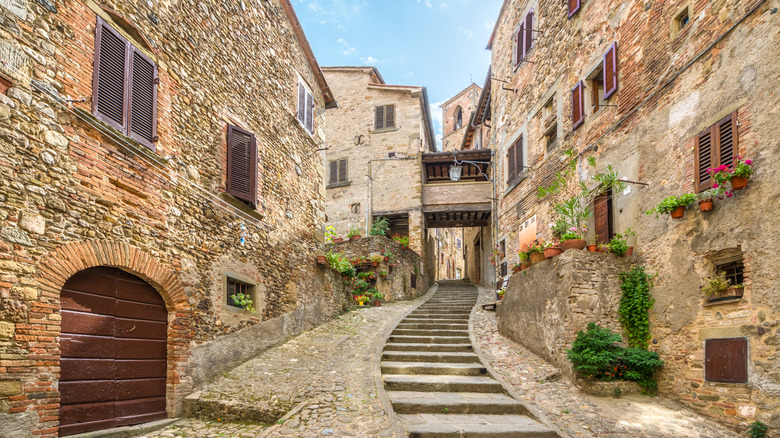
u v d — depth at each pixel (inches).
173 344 252.7
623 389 263.1
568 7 402.0
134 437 216.2
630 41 311.7
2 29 175.6
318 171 468.4
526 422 232.8
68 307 202.2
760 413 197.2
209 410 248.2
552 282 313.7
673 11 272.2
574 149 377.7
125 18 233.3
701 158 240.5
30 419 173.8
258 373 294.5
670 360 254.8
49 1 195.3
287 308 378.3
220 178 306.2
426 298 669.9
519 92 514.0
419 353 343.9
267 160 365.7
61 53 198.8
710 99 239.0
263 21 380.5
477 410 251.0
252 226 337.4
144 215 238.4
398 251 663.1
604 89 337.7
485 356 338.3
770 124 204.1
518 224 498.0
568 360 285.0
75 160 202.8
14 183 176.4
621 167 312.5
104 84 218.5
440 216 810.8
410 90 829.2
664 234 266.1
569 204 332.5
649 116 286.4
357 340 383.6
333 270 484.1
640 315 276.5
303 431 210.2
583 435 213.5
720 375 219.6
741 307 211.5
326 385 274.7
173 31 270.8
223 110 315.3
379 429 213.8
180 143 269.6
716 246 227.3
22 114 181.2
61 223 194.2
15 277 173.9
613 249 294.8
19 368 172.2
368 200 798.5
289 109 412.8
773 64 205.2
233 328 305.7
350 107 860.6
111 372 219.9
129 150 230.4
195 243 275.3
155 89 249.8
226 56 324.2
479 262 914.1
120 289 229.5
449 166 826.2
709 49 242.1
